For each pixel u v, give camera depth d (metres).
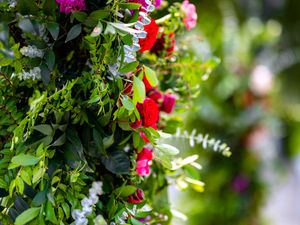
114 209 1.38
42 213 1.26
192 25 1.60
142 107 1.37
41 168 1.27
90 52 1.31
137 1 1.36
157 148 1.39
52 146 1.32
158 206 1.61
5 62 1.26
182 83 1.63
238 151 3.21
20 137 1.27
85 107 1.33
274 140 3.54
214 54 3.12
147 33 1.38
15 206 1.28
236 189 3.20
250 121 3.17
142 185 1.59
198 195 3.19
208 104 3.04
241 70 3.19
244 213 3.23
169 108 1.54
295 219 4.24
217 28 3.27
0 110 1.32
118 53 1.31
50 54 1.30
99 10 1.29
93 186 1.38
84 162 1.33
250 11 3.88
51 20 1.31
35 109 1.24
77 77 1.33
